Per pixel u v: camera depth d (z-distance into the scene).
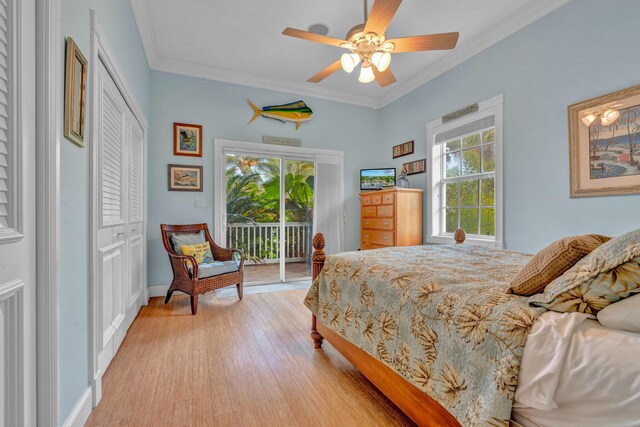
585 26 2.27
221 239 3.83
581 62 2.29
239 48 3.29
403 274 1.41
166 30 2.97
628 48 2.04
